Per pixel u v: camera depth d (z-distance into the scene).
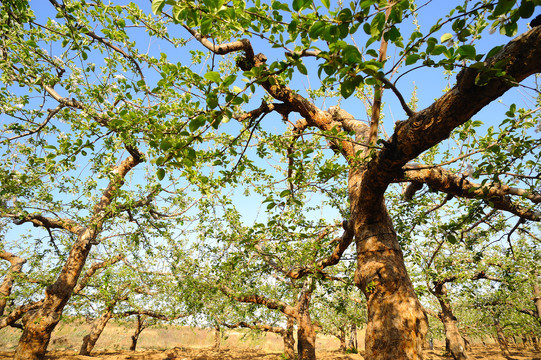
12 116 4.95
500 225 5.64
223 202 6.56
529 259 9.27
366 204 3.64
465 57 1.75
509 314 13.27
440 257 10.46
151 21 4.23
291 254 6.27
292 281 9.50
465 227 5.70
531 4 1.63
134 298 13.74
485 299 12.77
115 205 7.32
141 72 4.58
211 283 9.00
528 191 4.48
